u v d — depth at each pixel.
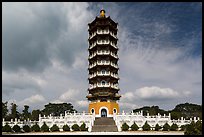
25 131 51.34
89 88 73.81
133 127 53.94
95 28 74.69
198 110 121.94
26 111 101.38
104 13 78.69
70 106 130.12
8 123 55.22
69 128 54.09
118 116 58.62
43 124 54.28
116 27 77.44
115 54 75.38
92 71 73.94
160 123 58.03
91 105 72.38
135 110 121.44
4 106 73.75
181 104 128.25
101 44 72.12
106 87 70.56
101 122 57.59
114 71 74.12
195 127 31.31
